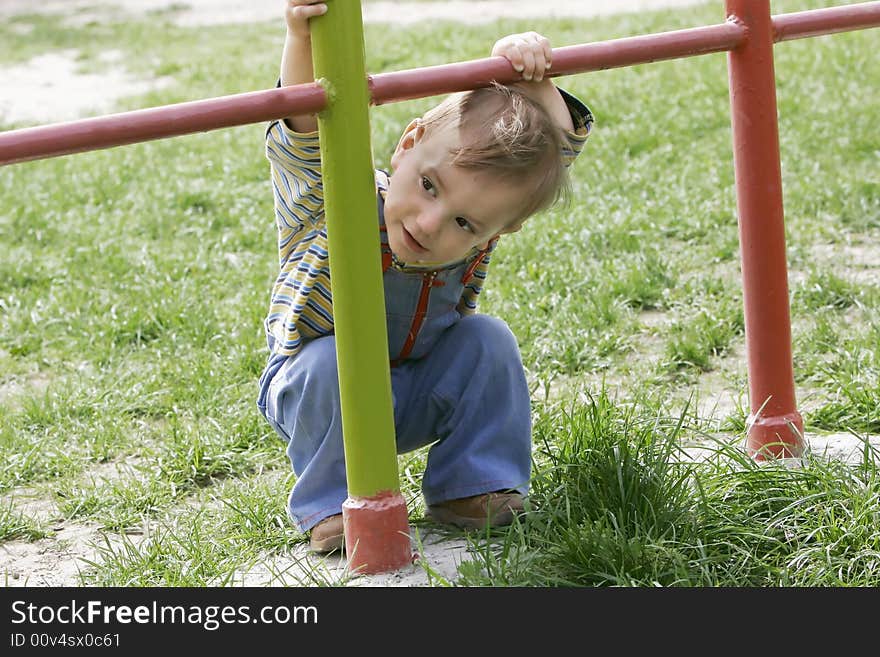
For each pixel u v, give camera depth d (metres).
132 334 5.43
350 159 2.80
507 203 2.89
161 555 3.28
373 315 2.90
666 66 10.57
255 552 3.31
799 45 10.76
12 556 3.47
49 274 6.42
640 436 3.46
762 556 3.09
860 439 3.51
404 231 2.95
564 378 4.70
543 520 3.17
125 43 15.70
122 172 8.71
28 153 2.51
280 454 4.11
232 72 13.06
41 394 4.82
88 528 3.66
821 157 7.46
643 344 5.00
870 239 6.12
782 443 3.56
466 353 3.29
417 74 2.87
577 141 3.15
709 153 7.92
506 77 2.97
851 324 5.00
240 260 6.50
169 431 4.30
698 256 6.00
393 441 3.02
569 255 6.06
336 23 2.74
